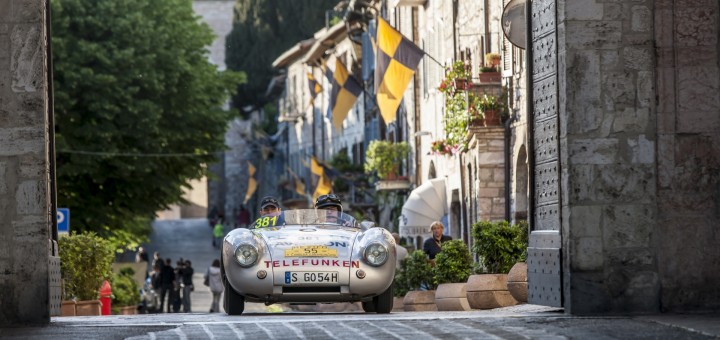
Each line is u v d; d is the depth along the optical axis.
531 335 21.06
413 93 89.75
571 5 27.19
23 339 22.81
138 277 85.69
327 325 24.00
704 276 27.36
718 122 27.47
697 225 27.38
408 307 43.72
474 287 38.09
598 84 27.27
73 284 51.78
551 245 27.91
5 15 27.17
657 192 27.34
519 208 58.97
